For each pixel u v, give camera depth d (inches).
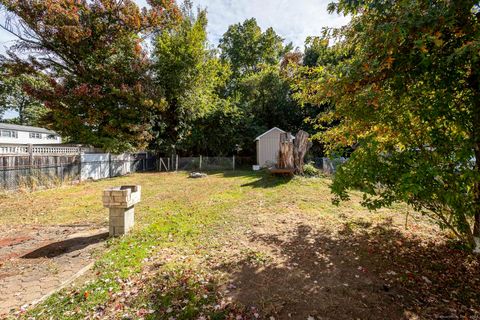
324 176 378.6
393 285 98.6
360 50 116.0
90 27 518.6
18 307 87.7
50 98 510.0
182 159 653.9
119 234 158.4
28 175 336.8
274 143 629.9
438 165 92.0
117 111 547.2
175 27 637.9
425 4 80.0
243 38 975.6
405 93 100.2
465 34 81.2
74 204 258.8
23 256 131.3
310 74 157.1
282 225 173.9
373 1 89.5
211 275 107.1
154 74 632.4
